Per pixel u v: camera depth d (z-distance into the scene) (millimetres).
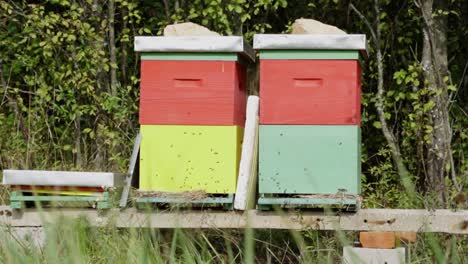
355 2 7387
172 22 7379
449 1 7352
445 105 6859
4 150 7273
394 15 7312
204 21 7152
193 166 5445
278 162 5391
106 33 7547
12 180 5418
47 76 7547
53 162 7371
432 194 6324
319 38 5344
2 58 7652
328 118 5367
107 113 7379
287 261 5531
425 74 6859
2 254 4102
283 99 5391
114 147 7230
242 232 5418
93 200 5391
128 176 5473
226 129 5434
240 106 5578
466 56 7469
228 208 5375
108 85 7477
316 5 7551
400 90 7188
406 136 7141
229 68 5434
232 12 7266
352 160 5352
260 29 7352
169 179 5453
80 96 7496
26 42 7574
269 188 5391
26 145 7289
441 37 6930
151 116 5473
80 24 7203
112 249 4348
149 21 7516
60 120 7621
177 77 5461
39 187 5453
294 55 5383
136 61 7551
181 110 5457
